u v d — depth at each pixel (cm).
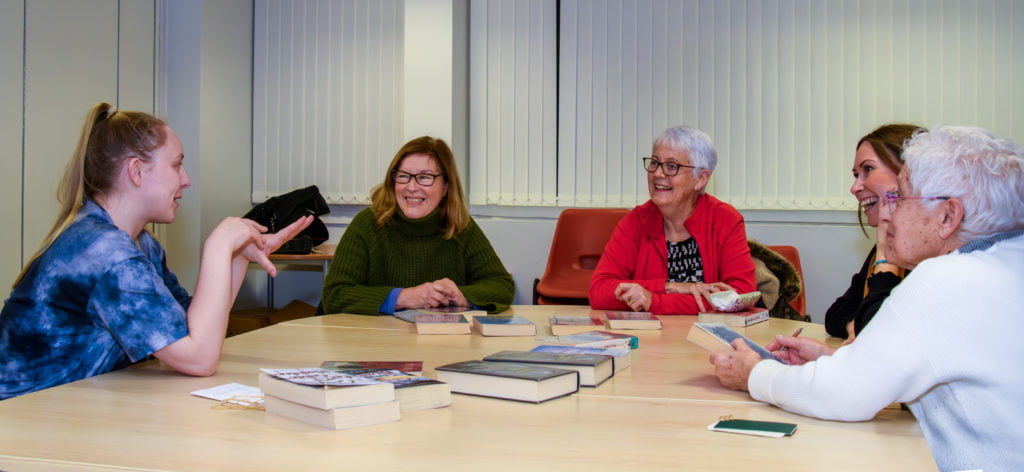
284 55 469
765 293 279
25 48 351
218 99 441
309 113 467
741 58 411
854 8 400
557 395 119
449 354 159
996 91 390
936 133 117
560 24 432
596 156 430
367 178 460
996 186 109
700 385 131
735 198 414
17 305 137
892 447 94
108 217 145
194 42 427
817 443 96
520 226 438
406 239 256
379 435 97
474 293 239
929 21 394
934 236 115
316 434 97
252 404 112
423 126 430
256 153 474
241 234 144
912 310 102
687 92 418
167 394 119
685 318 226
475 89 442
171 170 149
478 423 103
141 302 132
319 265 472
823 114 404
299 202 436
